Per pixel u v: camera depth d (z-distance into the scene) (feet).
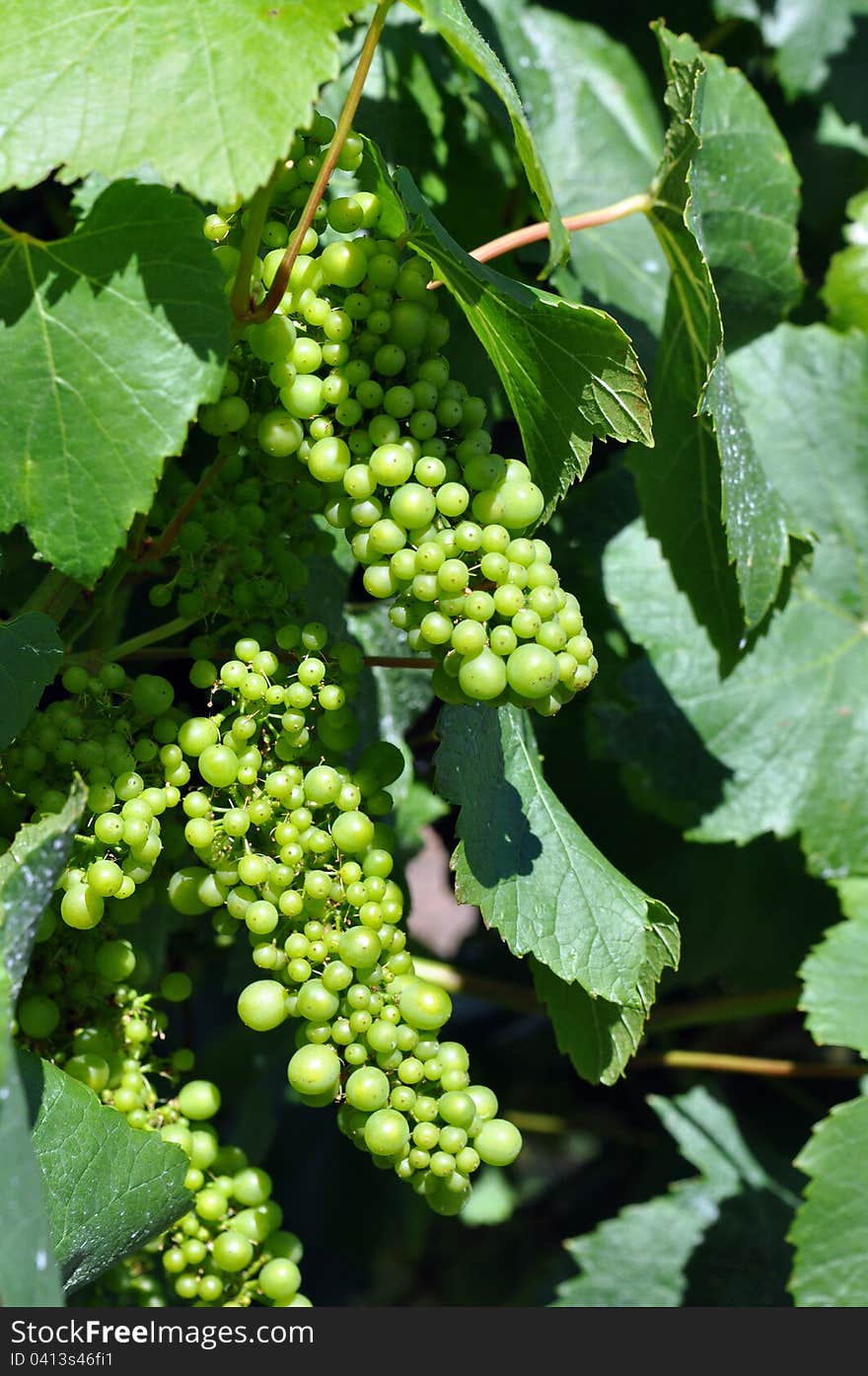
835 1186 3.13
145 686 2.55
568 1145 6.16
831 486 3.63
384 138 3.28
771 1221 3.72
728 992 3.86
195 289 2.42
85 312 2.43
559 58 3.58
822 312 3.76
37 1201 2.22
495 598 2.42
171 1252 2.63
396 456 2.47
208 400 2.42
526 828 2.82
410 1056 2.50
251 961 3.44
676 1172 4.16
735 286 3.49
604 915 2.79
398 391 2.49
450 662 2.44
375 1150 2.45
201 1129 2.69
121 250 2.43
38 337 2.43
